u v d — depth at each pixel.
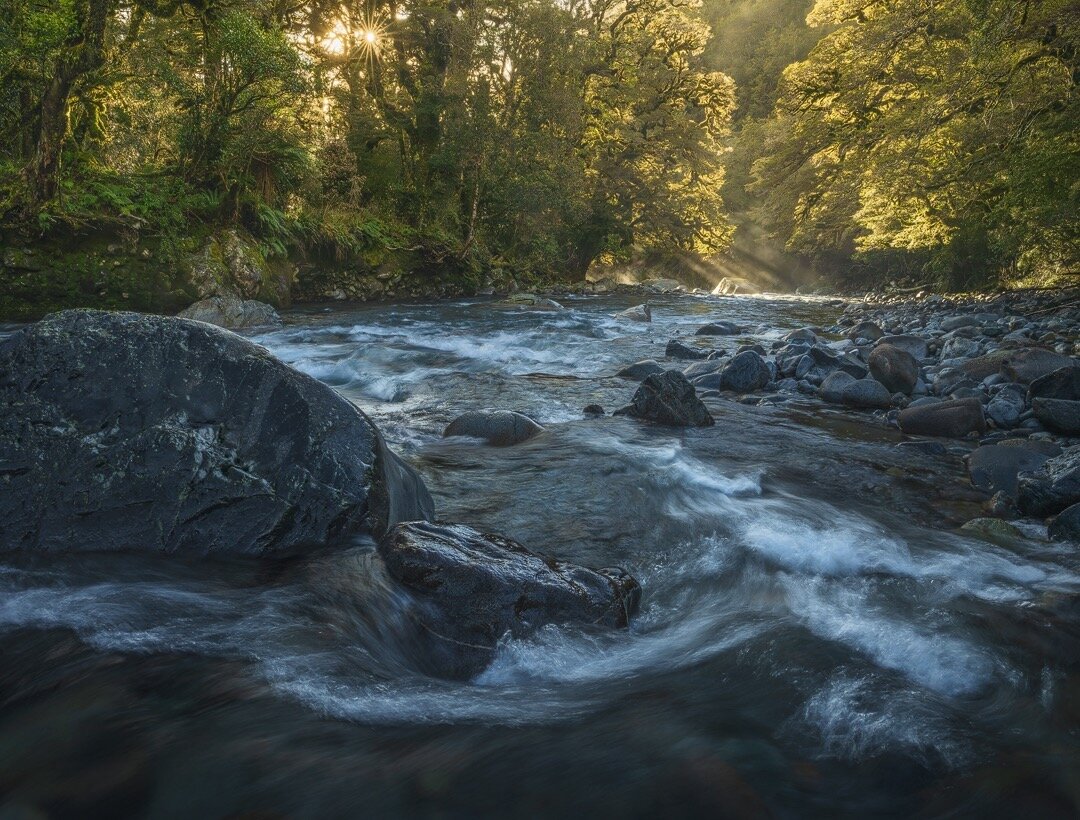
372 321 17.16
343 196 25.89
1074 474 4.93
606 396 8.77
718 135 42.09
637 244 44.12
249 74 18.05
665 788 2.26
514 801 2.18
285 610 3.13
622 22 37.59
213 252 18.36
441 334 14.70
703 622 3.48
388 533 3.72
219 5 18.00
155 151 19.98
